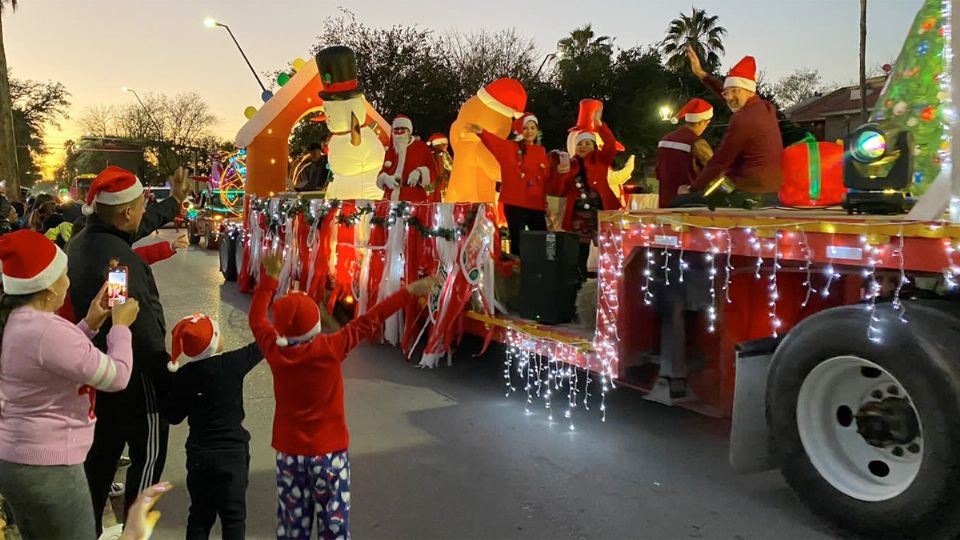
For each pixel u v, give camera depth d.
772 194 5.39
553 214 7.66
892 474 3.65
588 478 4.59
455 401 6.27
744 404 4.24
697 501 4.24
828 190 5.32
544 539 3.80
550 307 6.27
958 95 3.44
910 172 4.03
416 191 8.72
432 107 31.48
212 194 23.23
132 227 3.74
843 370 3.77
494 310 6.77
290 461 3.24
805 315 4.66
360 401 6.30
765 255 4.15
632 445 5.17
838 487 3.75
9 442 2.73
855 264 3.69
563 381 6.82
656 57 31.08
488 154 7.98
